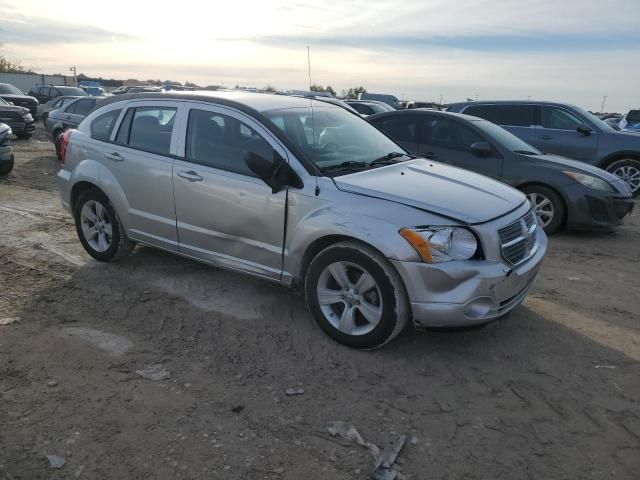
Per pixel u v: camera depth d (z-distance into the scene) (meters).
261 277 4.20
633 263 6.12
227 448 2.78
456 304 3.40
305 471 2.63
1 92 27.59
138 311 4.37
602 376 3.59
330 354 3.77
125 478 2.55
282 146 4.04
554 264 6.00
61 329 4.01
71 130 5.59
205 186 4.32
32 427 2.88
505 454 2.81
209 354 3.73
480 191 3.97
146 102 4.94
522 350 3.91
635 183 9.97
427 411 3.16
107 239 5.35
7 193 8.83
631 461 2.78
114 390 3.26
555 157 7.65
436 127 8.02
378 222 3.52
